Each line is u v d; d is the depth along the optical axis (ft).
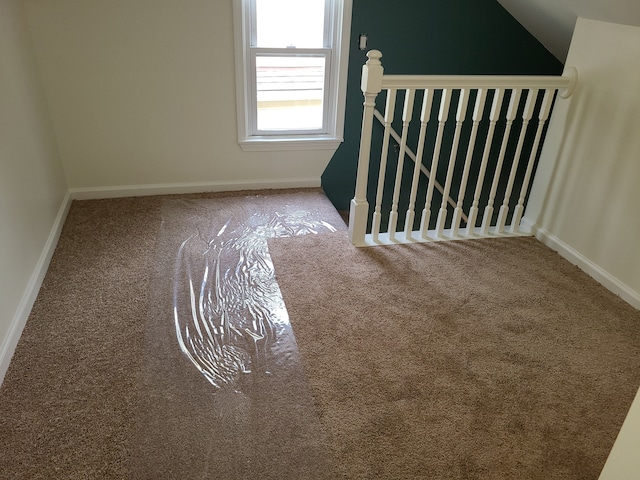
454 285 7.90
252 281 7.83
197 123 10.29
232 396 5.74
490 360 6.39
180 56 9.59
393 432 5.34
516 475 4.94
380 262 8.45
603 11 7.39
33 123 8.35
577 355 6.55
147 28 9.23
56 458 4.93
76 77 9.34
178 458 5.00
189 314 7.06
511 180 9.27
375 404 5.68
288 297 7.47
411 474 4.91
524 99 11.97
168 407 5.57
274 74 10.44
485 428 5.43
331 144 11.18
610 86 7.68
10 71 7.48
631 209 7.50
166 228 9.35
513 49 11.30
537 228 9.53
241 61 9.88
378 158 11.88
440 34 10.79
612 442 5.33
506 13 10.85
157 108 9.96
